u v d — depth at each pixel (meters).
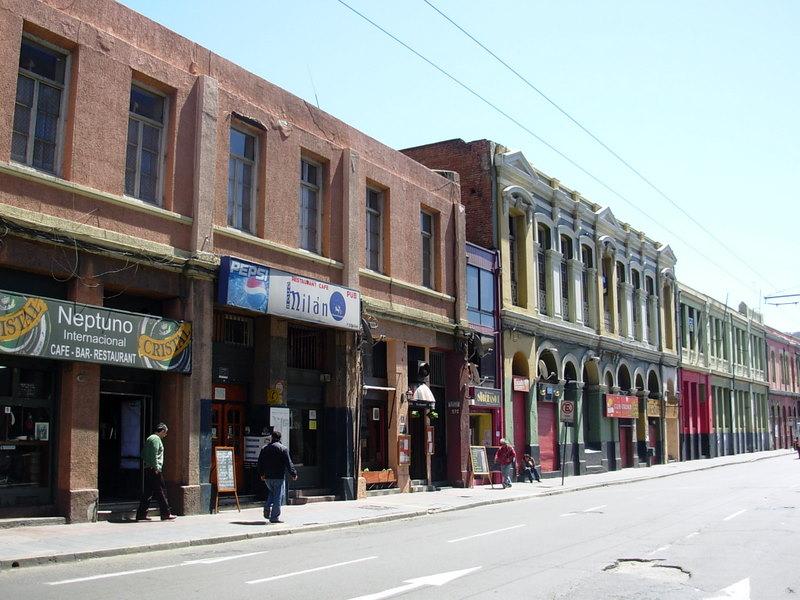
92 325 14.40
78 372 14.38
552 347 33.38
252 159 18.98
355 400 21.30
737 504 20.00
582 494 25.34
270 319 18.88
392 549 12.52
